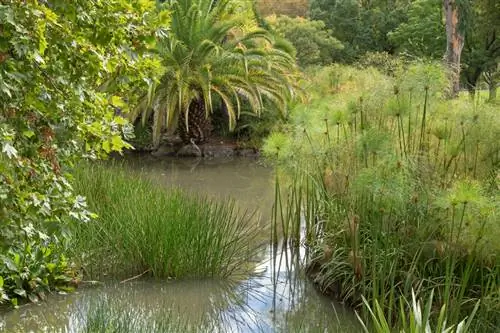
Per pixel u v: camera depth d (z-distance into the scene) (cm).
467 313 349
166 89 1005
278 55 1116
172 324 361
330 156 462
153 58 268
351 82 651
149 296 408
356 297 397
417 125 429
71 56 222
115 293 409
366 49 2314
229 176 927
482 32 1623
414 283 369
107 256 438
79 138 246
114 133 257
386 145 397
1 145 192
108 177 560
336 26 2359
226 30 1052
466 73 1698
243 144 1128
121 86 262
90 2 219
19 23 196
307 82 1209
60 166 243
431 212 377
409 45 1906
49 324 360
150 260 431
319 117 479
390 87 443
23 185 218
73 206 234
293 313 396
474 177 389
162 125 1096
